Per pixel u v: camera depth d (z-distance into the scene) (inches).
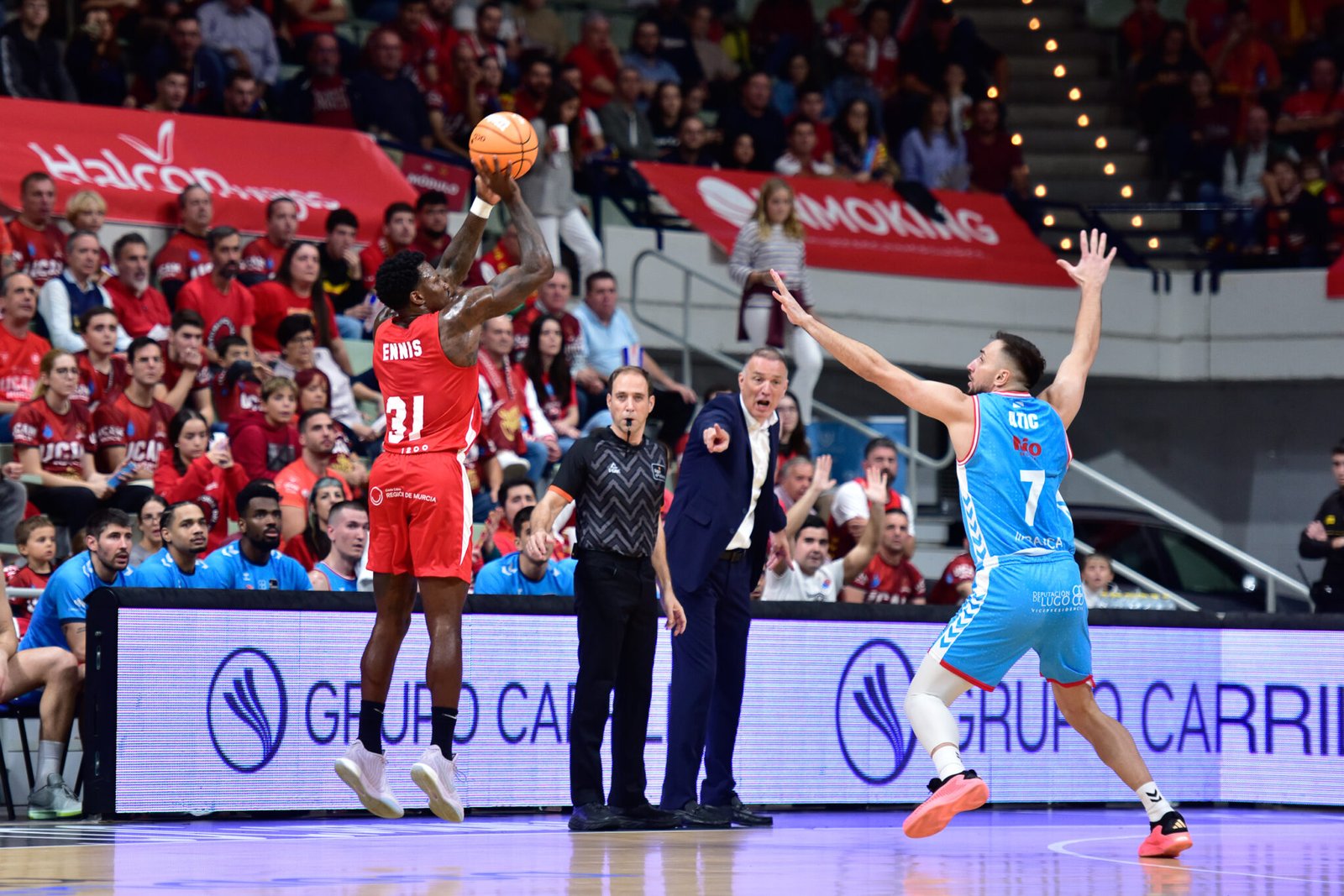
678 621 970.7
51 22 1817.2
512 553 1158.3
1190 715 1202.0
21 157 1536.7
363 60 1894.7
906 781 1139.9
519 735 1056.8
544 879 687.7
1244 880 715.4
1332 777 1190.9
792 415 1549.0
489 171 770.8
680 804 981.8
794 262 1800.0
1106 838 923.4
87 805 956.6
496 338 1461.6
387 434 776.3
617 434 959.0
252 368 1390.3
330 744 1011.3
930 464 1827.0
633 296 1907.0
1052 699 1173.1
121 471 1285.7
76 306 1407.5
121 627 954.1
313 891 641.6
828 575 1325.0
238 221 1624.0
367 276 1651.1
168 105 1702.8
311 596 1008.9
